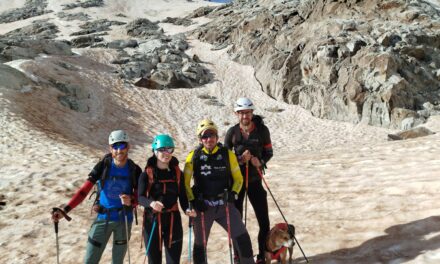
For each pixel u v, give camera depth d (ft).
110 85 111.24
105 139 75.92
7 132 55.98
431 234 16.40
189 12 279.69
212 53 162.09
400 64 100.22
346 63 107.24
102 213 14.70
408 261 14.15
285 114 109.09
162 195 14.01
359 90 98.53
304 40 126.72
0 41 113.60
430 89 101.50
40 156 46.55
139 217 28.14
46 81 91.97
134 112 97.71
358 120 98.48
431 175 26.58
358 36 115.55
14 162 43.14
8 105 68.39
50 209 30.07
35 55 113.70
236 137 16.98
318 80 113.29
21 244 24.02
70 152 51.11
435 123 86.38
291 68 121.90
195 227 15.17
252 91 126.72
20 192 33.63
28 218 28.27
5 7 293.84
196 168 14.94
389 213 20.51
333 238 18.79
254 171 16.93
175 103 110.52
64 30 222.89
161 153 13.83
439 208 19.38
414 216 19.13
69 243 23.91
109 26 226.79
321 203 25.66
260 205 17.12
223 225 15.03
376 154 42.60
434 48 111.86
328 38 116.26
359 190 27.27
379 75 98.27
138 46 159.63
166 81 122.52
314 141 86.69
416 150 40.11
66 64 114.21
